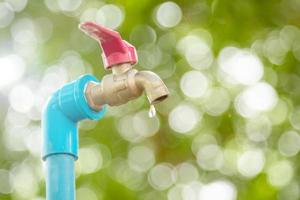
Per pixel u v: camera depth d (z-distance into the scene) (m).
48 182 2.89
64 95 2.94
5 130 9.25
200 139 9.29
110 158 9.06
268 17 8.43
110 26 9.03
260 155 9.23
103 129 9.14
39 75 9.43
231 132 9.28
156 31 9.04
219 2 8.25
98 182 8.48
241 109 9.42
